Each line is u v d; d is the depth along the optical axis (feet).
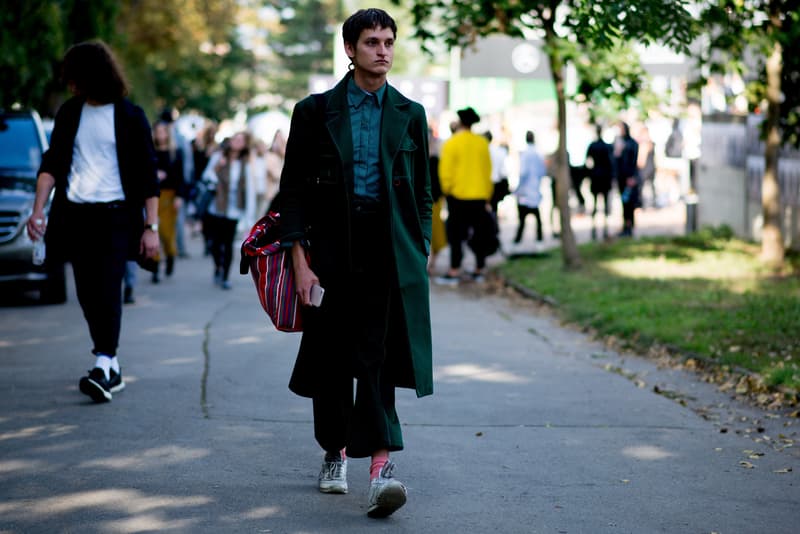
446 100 105.19
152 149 30.19
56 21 72.43
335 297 20.48
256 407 29.58
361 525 20.02
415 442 26.25
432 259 69.00
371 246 20.29
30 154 53.83
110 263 29.96
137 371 34.35
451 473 23.61
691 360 36.45
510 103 128.16
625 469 24.11
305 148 20.33
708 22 51.26
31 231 29.53
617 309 45.80
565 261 62.54
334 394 21.33
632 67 55.52
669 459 24.99
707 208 84.28
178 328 43.75
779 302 45.55
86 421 27.55
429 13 58.54
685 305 45.57
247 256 20.81
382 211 20.21
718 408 30.40
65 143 29.73
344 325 20.74
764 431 27.73
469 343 41.63
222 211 58.18
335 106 20.26
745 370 33.83
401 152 20.29
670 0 42.11
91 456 24.38
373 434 20.07
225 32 180.65
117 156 29.89
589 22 42.39
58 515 20.33
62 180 29.81
